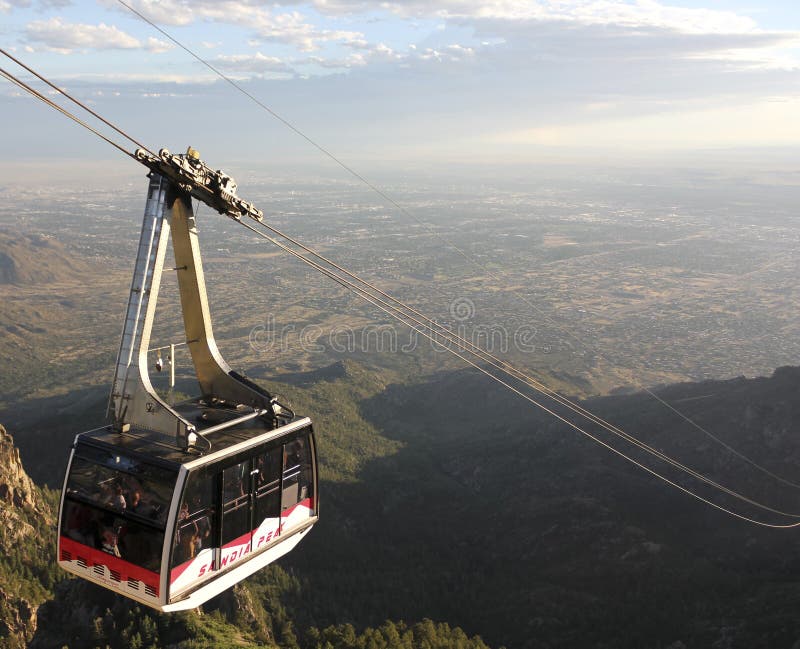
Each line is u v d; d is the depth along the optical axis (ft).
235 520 46.34
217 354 52.31
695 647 288.71
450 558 426.51
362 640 242.99
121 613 232.53
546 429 613.11
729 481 462.19
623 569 373.40
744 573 355.36
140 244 46.78
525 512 465.88
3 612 245.65
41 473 475.72
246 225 54.60
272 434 48.24
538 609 346.74
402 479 556.51
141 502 43.45
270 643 261.65
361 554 417.90
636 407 615.57
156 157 45.24
